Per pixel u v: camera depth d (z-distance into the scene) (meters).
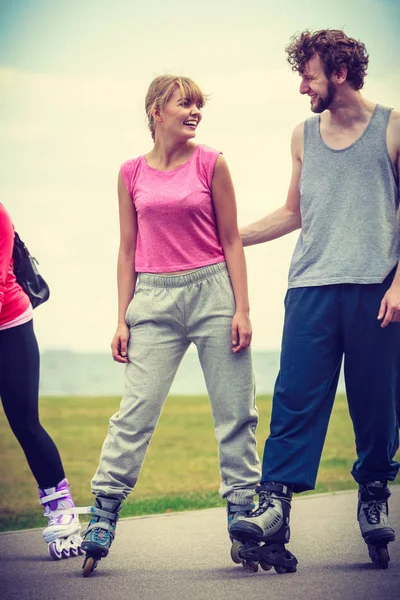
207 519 6.05
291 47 4.40
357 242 4.25
